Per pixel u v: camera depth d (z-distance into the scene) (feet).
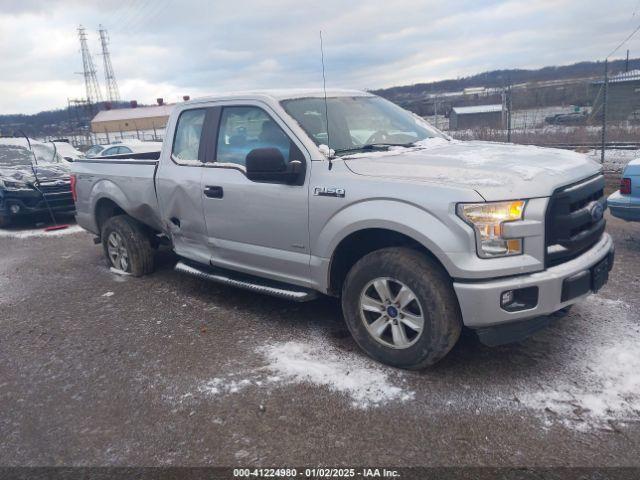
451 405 10.32
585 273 11.03
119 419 10.64
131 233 19.77
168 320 15.67
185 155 16.43
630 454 8.70
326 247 12.48
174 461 9.25
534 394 10.51
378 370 11.82
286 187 13.14
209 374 12.16
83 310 17.15
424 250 11.50
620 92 65.72
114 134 182.70
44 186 33.22
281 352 12.98
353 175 12.01
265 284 14.53
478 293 10.21
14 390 12.17
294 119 13.53
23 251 27.25
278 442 9.57
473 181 10.52
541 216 10.34
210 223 15.47
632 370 11.10
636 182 18.79
